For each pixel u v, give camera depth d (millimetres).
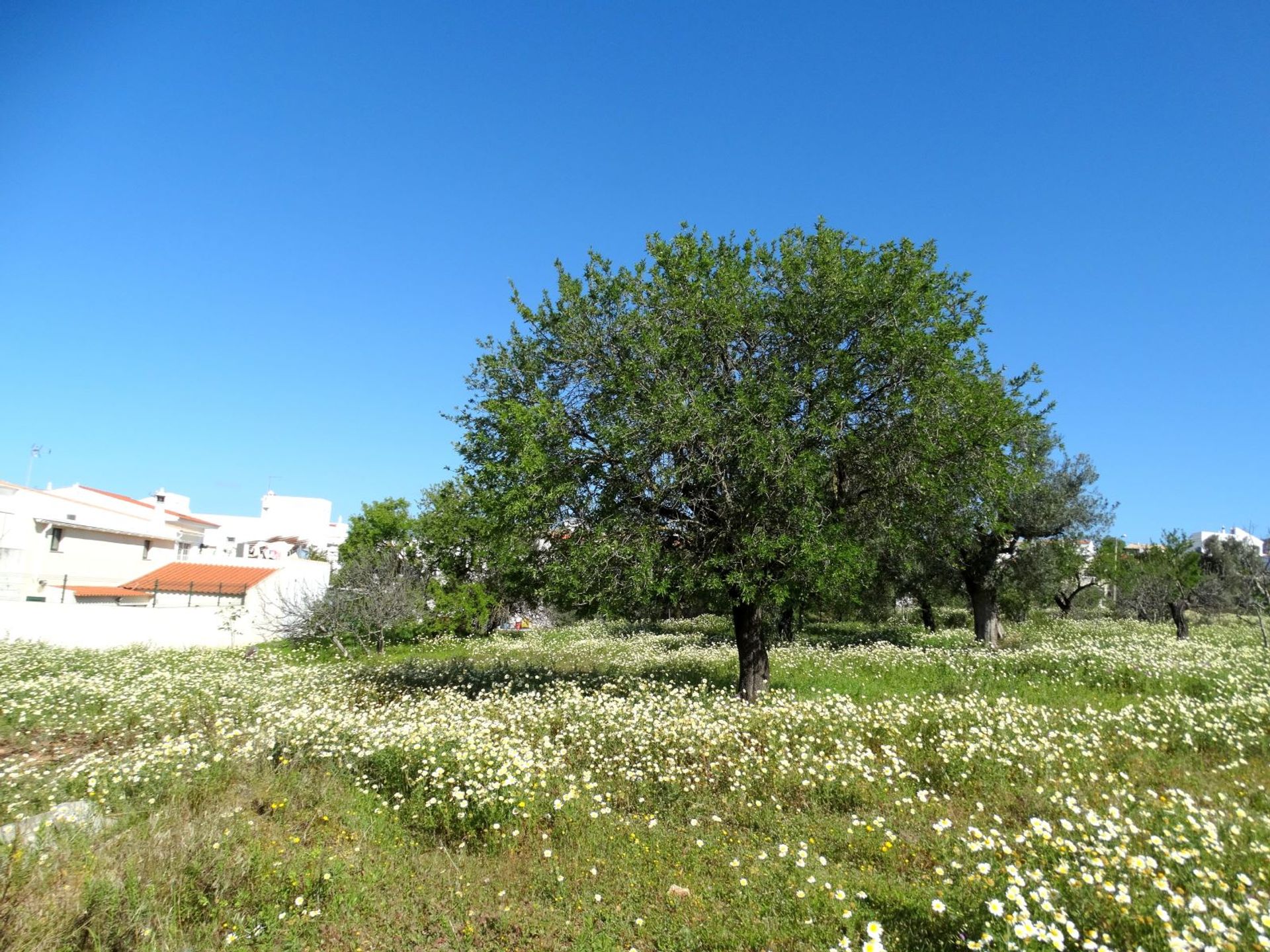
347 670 17875
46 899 4668
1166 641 20422
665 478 10773
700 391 10711
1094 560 30594
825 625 32062
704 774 7848
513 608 32250
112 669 16500
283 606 25000
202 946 4410
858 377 10914
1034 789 7168
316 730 8930
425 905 5254
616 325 11555
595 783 7445
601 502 11391
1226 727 9164
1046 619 32594
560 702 11656
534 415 10711
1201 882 4535
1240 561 33250
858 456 11078
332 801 7035
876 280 10914
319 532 72875
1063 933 3973
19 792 7520
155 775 7406
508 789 6906
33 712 11578
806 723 9344
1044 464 23453
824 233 11539
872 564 11516
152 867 5180
